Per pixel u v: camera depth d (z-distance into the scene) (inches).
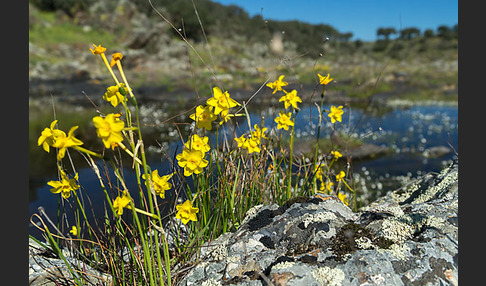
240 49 1186.6
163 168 216.1
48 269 84.4
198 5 1226.0
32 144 328.8
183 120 428.8
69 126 395.2
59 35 954.1
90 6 1063.0
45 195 210.2
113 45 954.7
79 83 745.0
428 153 319.6
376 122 467.2
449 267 65.1
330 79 101.2
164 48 1006.4
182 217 66.7
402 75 933.8
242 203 98.0
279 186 110.0
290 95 97.0
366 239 73.1
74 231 94.1
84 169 254.2
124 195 62.6
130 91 60.6
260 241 78.7
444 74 952.3
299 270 65.8
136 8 1115.3
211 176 91.4
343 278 63.9
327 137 308.2
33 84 713.6
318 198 89.7
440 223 73.5
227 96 69.1
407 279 63.7
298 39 940.0
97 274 84.4
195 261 79.7
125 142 288.2
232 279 69.5
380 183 248.8
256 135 94.4
